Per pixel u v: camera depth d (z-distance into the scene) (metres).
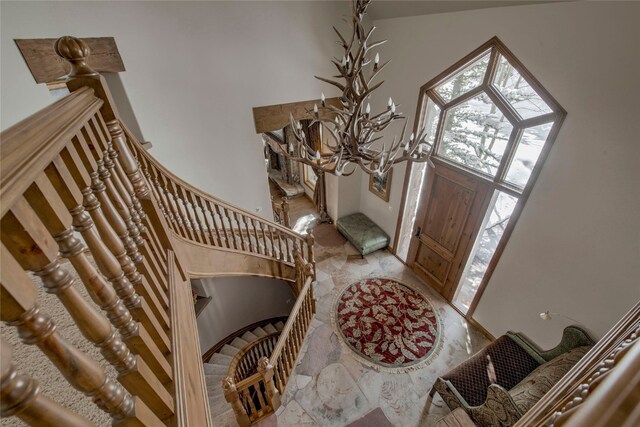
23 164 0.56
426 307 4.54
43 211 0.64
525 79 2.79
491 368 3.11
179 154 3.88
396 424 3.08
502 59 3.04
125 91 3.28
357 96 2.15
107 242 0.96
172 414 1.01
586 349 2.68
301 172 8.50
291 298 5.71
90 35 2.92
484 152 3.50
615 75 2.15
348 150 2.44
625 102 2.14
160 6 3.12
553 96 2.59
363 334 4.09
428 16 3.57
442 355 3.82
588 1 2.18
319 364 3.65
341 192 6.19
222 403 3.32
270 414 3.06
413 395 3.36
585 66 2.31
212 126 3.94
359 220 6.31
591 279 2.66
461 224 4.04
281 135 8.11
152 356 0.96
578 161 2.53
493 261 3.62
